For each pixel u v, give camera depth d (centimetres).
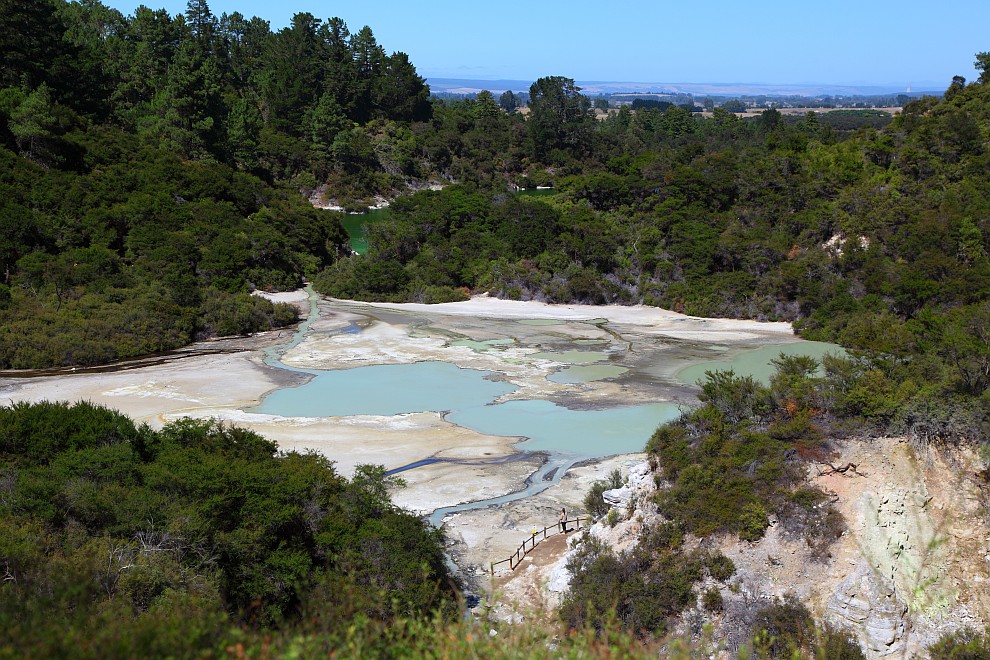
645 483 2661
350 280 7550
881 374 2609
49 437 2705
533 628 1212
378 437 3900
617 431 4006
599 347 5728
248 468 2472
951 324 5066
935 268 5984
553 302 7269
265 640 1025
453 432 3988
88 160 7844
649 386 4766
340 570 2178
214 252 7338
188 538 2070
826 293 6288
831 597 2027
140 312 5809
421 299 7350
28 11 8481
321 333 6200
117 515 2116
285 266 8000
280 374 5044
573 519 2950
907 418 2275
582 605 2106
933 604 1970
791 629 1950
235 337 6172
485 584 2489
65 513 2127
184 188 8212
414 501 3161
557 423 4131
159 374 5009
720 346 5744
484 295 7538
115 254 6738
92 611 1316
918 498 2162
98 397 4475
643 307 7081
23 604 1263
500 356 5478
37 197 6862
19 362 5112
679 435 2652
